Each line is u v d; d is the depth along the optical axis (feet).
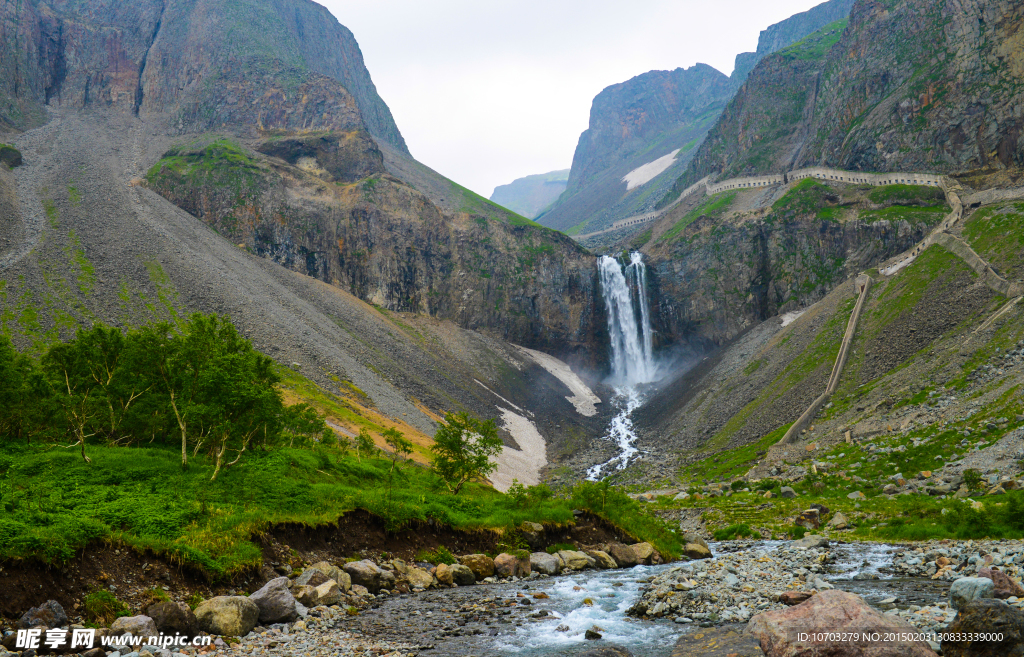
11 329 355.97
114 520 96.07
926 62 590.96
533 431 481.46
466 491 221.87
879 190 560.61
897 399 300.81
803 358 413.59
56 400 153.17
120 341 171.63
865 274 454.81
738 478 308.81
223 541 101.40
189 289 454.40
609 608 96.78
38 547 76.28
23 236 473.26
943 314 356.79
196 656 71.61
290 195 632.79
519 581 124.98
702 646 71.67
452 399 479.41
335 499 135.64
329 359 427.33
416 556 131.64
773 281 592.60
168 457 152.05
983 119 516.32
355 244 631.56
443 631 83.61
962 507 164.45
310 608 93.40
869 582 106.73
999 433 226.79
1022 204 405.80
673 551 169.37
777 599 92.68
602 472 397.39
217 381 139.85
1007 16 535.19
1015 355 279.08
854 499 223.10
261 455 168.35
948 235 416.26
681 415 473.26
